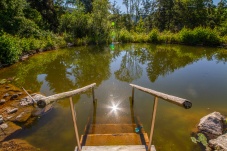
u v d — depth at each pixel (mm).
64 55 14227
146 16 48562
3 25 15586
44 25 22734
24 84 7918
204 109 5602
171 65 11414
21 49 12875
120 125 4465
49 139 4137
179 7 34656
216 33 19547
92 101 6242
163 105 5812
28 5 21938
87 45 19859
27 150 3758
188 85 7859
